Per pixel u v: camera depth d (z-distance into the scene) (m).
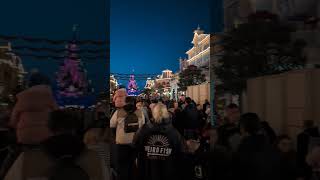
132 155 6.73
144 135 5.79
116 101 8.04
